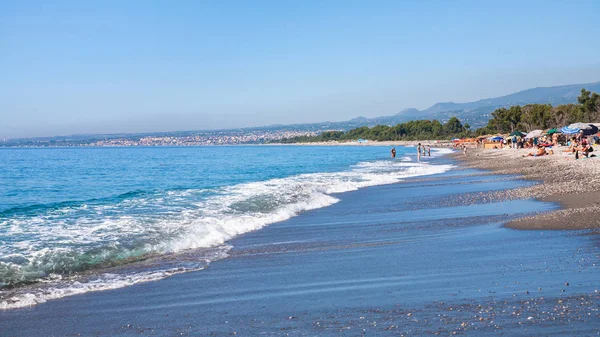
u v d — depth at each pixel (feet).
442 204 72.64
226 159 293.84
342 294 28.84
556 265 31.91
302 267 37.04
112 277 35.53
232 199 81.97
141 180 134.62
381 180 123.65
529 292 26.13
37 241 47.50
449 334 20.61
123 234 50.78
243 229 55.67
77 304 29.25
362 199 84.38
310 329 22.75
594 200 62.75
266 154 399.65
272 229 56.29
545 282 27.96
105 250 43.83
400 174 144.66
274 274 35.24
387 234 50.26
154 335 23.41
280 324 23.86
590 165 115.24
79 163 247.50
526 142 270.05
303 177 134.82
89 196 92.89
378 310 24.97
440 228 51.72
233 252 44.09
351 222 59.82
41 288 32.78
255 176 145.89
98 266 39.01
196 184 118.62
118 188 110.63
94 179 139.54
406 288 29.14
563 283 27.48
